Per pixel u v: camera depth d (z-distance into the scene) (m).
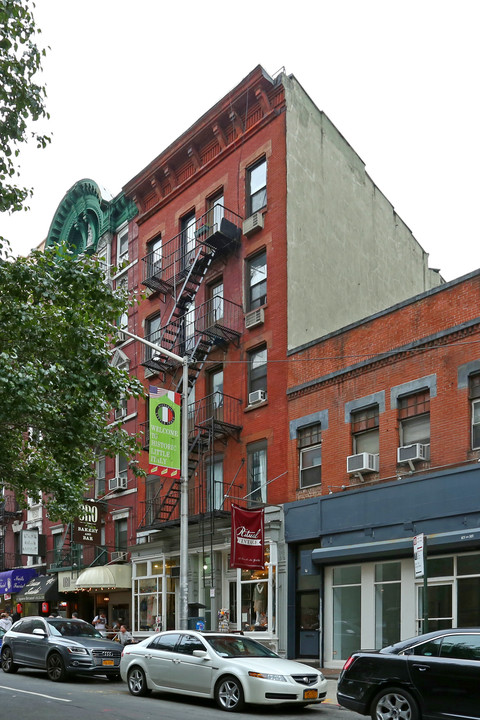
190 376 27.19
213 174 28.48
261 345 25.00
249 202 26.73
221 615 22.91
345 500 20.27
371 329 20.92
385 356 20.19
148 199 32.34
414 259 33.19
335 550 19.98
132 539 29.94
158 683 14.39
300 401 22.81
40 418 15.25
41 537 35.00
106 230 34.88
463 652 9.93
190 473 26.44
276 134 26.09
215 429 24.81
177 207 30.17
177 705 13.56
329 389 21.86
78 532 29.50
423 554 13.62
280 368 23.80
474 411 17.88
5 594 37.72
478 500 16.84
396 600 18.94
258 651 14.27
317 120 27.77
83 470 18.28
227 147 27.86
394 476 19.33
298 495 22.22
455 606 17.39
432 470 18.41
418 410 19.27
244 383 25.16
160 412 18.86
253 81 26.56
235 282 26.44
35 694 14.62
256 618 22.75
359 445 20.86
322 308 25.80
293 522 21.94
